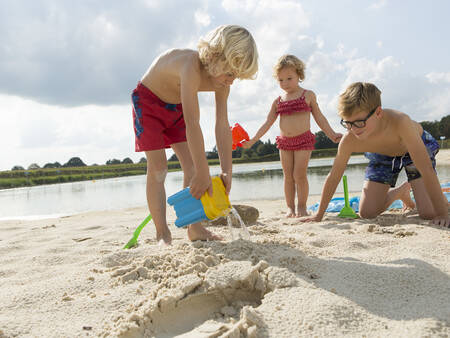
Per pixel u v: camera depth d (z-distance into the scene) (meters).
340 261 1.58
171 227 3.21
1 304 1.38
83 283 1.55
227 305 1.38
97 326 1.19
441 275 1.45
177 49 2.22
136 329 1.16
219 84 2.06
